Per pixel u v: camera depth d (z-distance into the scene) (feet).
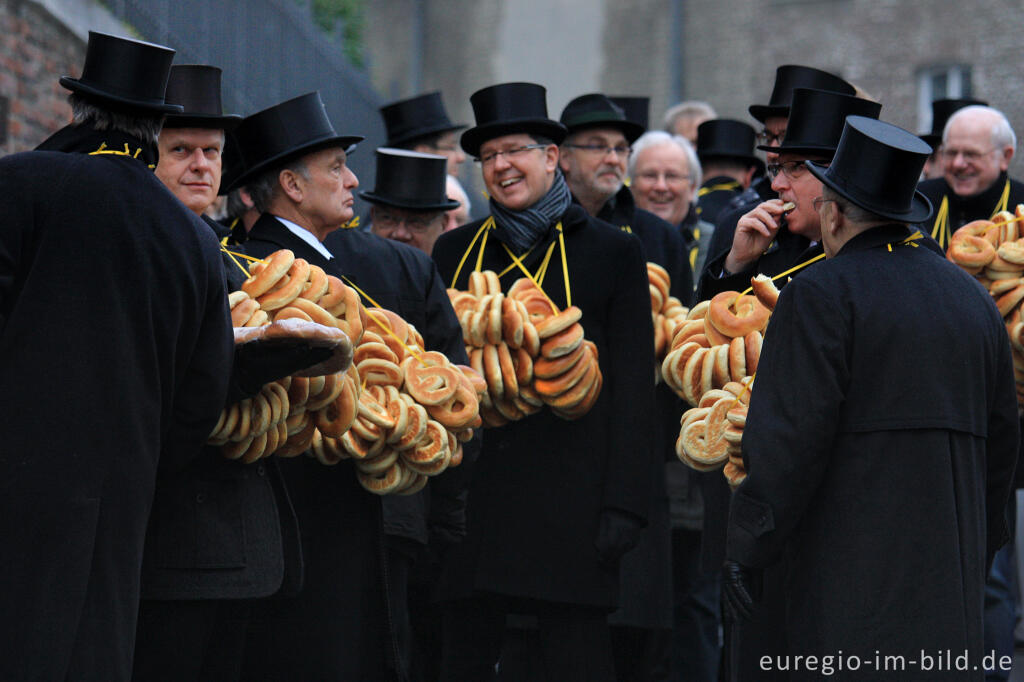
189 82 21.11
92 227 16.76
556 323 23.97
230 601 19.62
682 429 22.77
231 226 26.73
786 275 23.70
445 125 37.06
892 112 95.66
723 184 38.91
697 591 31.55
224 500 18.76
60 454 16.14
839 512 19.19
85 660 16.03
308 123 22.06
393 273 23.30
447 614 25.36
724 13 100.53
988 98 93.20
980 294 20.31
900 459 19.06
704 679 31.48
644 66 102.37
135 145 17.90
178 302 17.19
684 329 23.86
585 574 24.25
